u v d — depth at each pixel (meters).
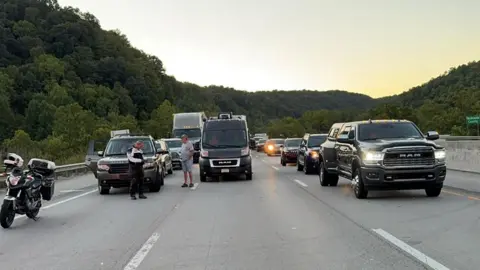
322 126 142.00
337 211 11.47
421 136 14.20
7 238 9.12
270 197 14.66
